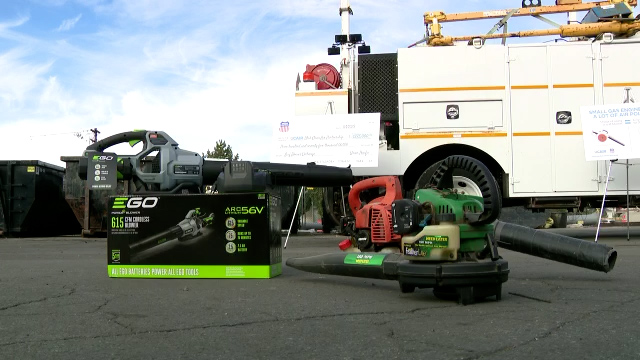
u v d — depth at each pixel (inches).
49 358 112.6
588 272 229.5
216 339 125.6
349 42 429.4
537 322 137.2
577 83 380.5
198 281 207.6
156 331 133.5
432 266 157.2
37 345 122.2
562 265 252.8
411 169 396.8
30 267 264.1
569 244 187.3
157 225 215.2
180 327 137.0
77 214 562.9
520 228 198.8
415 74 385.4
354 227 256.7
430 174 178.1
